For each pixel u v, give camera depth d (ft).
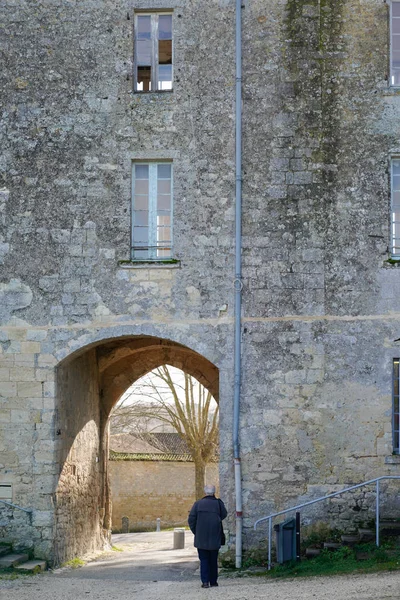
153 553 66.85
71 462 55.11
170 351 67.56
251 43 52.29
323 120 51.52
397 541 46.32
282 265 50.62
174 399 99.35
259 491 49.06
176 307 50.67
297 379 49.85
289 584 39.99
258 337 50.26
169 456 123.34
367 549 45.39
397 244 51.21
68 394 54.19
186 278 50.85
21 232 51.65
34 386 50.65
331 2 52.42
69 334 50.85
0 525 49.78
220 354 50.29
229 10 52.65
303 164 51.19
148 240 51.70
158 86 53.16
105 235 51.37
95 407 63.36
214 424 99.91
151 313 50.72
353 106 51.55
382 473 48.98
